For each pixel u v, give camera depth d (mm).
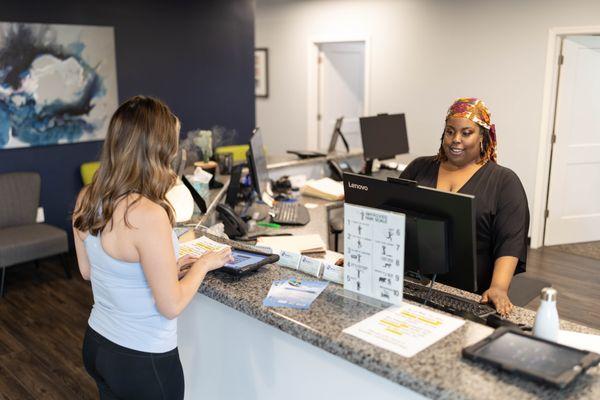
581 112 5188
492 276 1991
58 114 4723
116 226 1360
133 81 5242
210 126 5973
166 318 1475
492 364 1175
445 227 1547
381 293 1528
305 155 4648
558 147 5230
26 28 4438
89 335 1553
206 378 1891
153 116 1379
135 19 5164
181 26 5531
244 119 6277
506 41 5418
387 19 6395
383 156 4645
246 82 6215
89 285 4250
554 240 5402
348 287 1604
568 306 3926
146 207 1345
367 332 1361
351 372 1375
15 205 4285
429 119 6199
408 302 1563
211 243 2006
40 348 3277
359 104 7996
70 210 4941
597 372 1182
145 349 1468
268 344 1610
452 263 1598
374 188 1716
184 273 1641
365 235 1522
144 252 1347
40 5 4535
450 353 1257
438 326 1391
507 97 5492
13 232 4145
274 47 7750
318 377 1473
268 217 3236
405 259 1659
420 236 1591
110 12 4980
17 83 4453
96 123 4977
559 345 1229
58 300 3967
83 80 4836
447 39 5879
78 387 2877
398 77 6406
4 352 3225
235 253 1891
